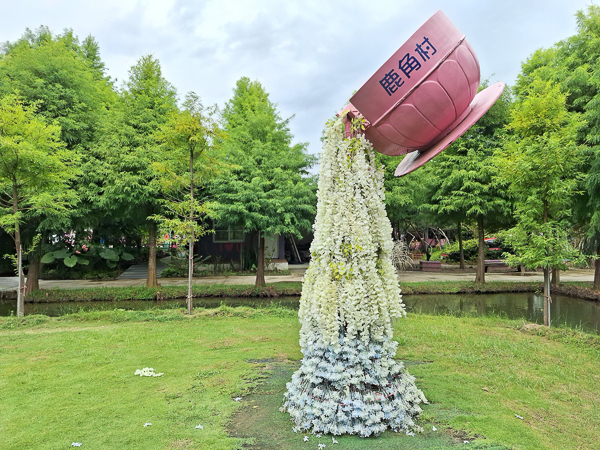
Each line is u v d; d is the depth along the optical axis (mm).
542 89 7629
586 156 9539
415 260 25188
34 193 8266
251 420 3197
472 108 3354
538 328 6770
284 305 11422
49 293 11891
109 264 17453
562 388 4051
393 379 3234
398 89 3004
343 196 3246
